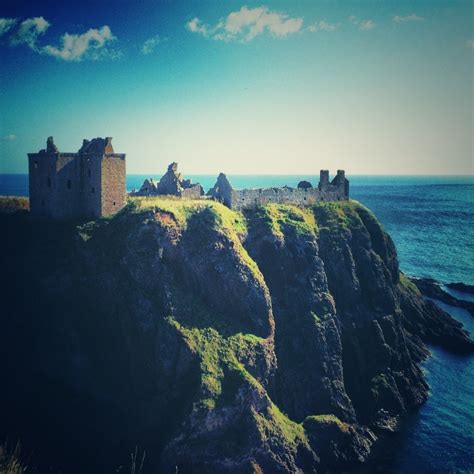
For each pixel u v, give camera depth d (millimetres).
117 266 80625
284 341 87125
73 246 83188
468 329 124750
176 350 75250
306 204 111125
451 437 83000
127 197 93750
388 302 104312
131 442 71250
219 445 69500
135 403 74750
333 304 92875
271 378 81000
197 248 83625
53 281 81062
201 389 71125
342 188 120250
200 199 95938
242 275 83438
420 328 118312
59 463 66875
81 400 74750
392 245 119812
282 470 71375
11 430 69188
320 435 78500
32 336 78562
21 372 75812
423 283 151625
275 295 90625
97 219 86500
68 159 87688
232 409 71312
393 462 77438
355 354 93688
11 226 89938
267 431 72500
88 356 77438
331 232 102812
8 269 83812
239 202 99125
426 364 107188
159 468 68188
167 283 79375
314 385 84500
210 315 80250
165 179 100062
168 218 82875
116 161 87750
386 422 87000
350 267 100688
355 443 79562
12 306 80750
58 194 87312
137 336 77562
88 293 79875
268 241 92750
